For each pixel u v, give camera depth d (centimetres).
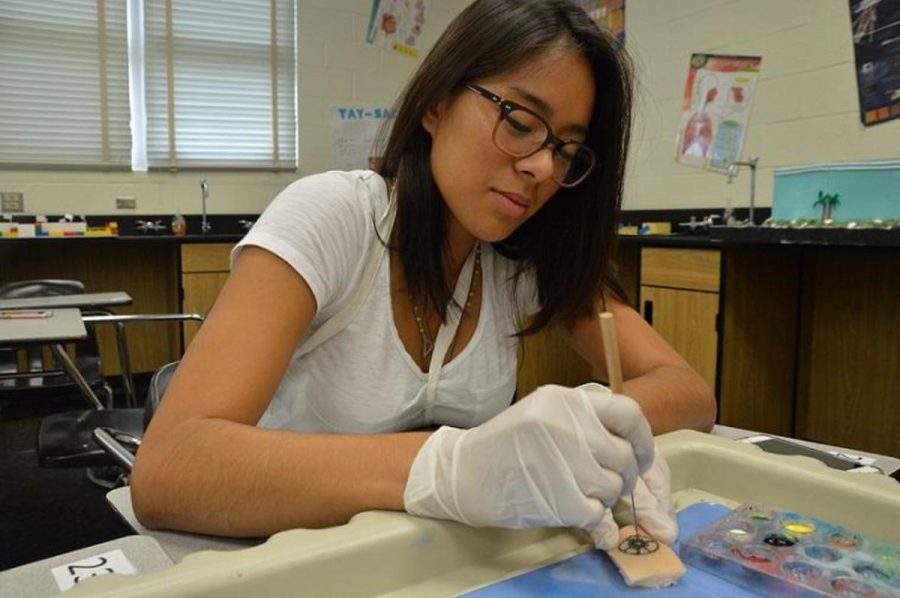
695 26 317
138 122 364
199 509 53
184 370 62
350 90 411
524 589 44
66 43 343
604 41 72
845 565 46
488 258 90
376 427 83
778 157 286
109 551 50
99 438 124
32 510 211
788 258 265
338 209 77
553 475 45
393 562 45
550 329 97
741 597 44
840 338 261
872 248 206
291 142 402
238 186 390
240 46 383
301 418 84
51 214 346
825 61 266
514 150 70
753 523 52
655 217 341
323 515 51
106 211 358
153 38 362
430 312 84
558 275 92
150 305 366
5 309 204
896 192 205
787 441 78
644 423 49
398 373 83
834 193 218
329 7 400
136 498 55
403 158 80
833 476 56
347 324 81
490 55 69
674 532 50
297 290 69
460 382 86
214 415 58
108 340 358
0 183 336
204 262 340
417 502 49
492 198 73
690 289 265
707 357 260
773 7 283
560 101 69
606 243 91
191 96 374
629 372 91
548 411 46
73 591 37
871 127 252
